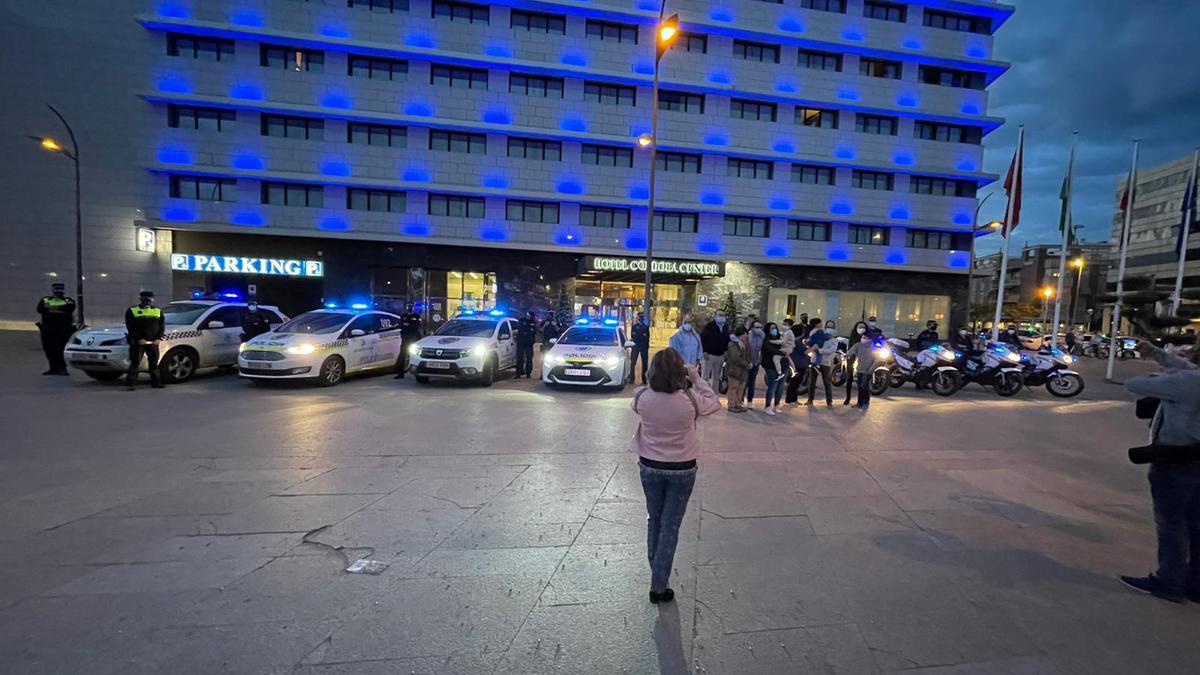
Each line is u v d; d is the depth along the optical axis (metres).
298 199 23.31
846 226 27.28
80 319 18.05
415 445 6.48
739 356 9.23
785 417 8.86
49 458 5.61
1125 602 3.31
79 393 9.35
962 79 28.06
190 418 7.59
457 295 25.03
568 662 2.62
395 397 9.80
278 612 2.96
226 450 6.05
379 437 6.82
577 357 10.96
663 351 3.28
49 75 21.80
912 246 28.02
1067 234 20.39
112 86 22.09
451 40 23.78
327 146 23.22
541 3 23.86
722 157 26.14
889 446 7.08
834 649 2.78
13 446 6.02
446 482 5.18
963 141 28.08
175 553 3.61
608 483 5.27
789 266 27.06
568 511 4.53
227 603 3.04
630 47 25.11
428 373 11.21
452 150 24.34
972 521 4.55
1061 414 10.12
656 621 2.98
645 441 3.23
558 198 24.61
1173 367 3.49
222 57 22.59
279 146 22.89
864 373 9.80
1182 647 2.87
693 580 3.45
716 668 2.61
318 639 2.73
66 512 4.25
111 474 5.16
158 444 6.23
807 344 10.14
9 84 21.62
